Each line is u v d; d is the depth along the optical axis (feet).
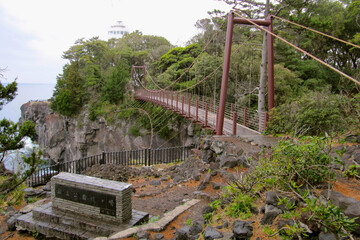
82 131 128.36
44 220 20.47
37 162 27.96
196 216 18.19
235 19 41.29
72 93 132.26
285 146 15.34
